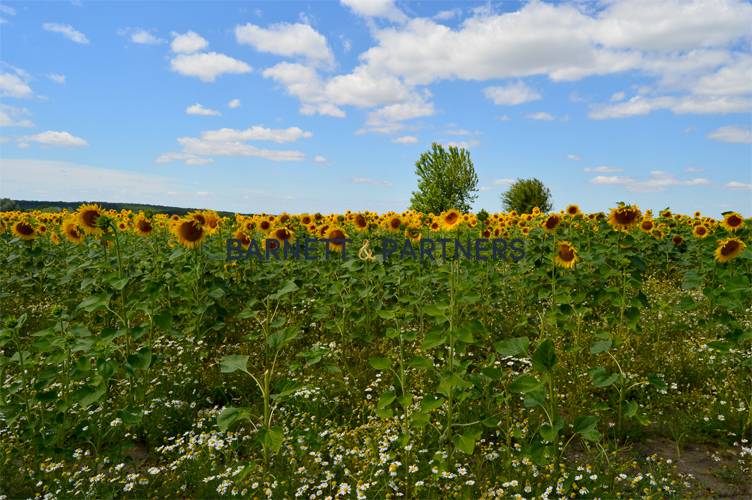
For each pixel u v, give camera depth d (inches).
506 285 320.5
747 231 335.3
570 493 132.1
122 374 208.7
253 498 130.8
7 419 160.1
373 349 247.1
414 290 281.1
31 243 367.9
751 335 180.4
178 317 271.7
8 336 166.7
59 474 148.9
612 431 171.6
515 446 154.3
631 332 252.7
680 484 139.1
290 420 177.9
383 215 448.1
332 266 310.8
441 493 134.9
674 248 425.7
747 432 166.9
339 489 136.8
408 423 158.2
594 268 316.5
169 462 157.4
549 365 139.1
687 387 206.7
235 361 149.8
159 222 411.8
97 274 266.4
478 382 150.2
